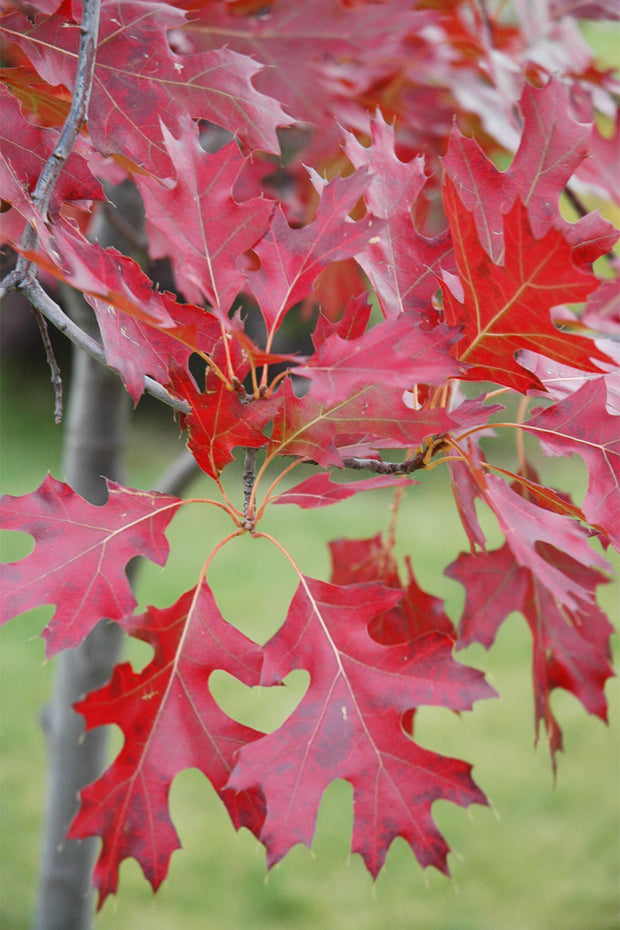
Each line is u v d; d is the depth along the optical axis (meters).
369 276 1.20
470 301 1.14
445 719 4.05
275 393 1.15
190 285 1.34
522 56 1.58
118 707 1.13
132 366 1.17
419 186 1.22
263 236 1.16
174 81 1.24
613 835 3.29
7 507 1.15
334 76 1.49
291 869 3.15
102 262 1.14
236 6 1.44
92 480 1.89
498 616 1.37
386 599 1.16
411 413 1.14
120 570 1.15
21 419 7.86
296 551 5.72
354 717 1.14
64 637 1.13
